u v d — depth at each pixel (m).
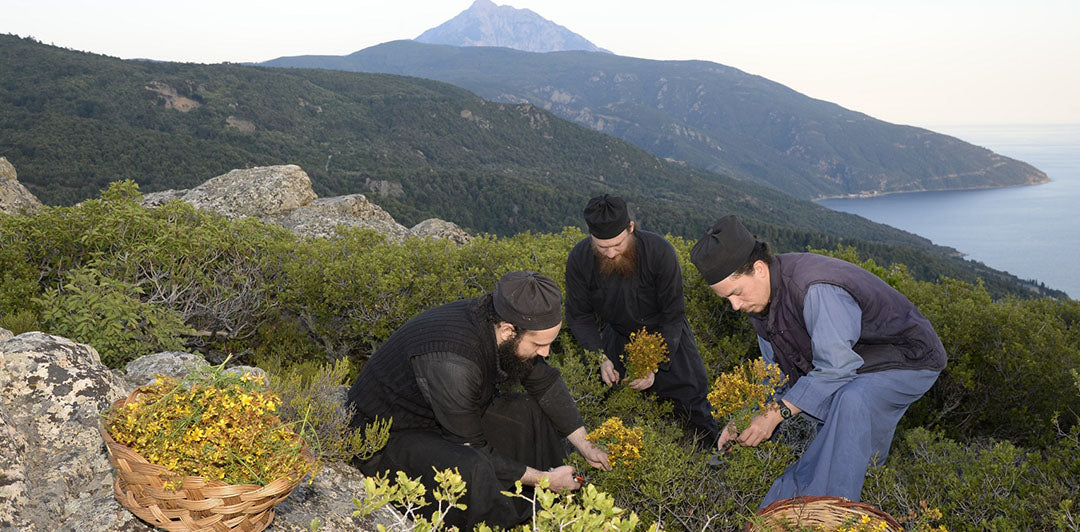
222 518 1.82
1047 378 5.03
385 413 2.90
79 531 1.91
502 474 2.80
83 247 5.17
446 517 2.73
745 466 2.94
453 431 2.77
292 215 8.78
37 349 2.49
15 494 1.95
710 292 5.85
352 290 5.00
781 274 3.13
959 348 5.48
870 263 6.16
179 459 1.81
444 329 2.77
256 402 1.95
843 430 2.93
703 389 4.68
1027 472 3.28
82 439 2.33
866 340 3.09
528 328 2.64
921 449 3.67
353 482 2.72
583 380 4.25
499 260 5.57
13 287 4.59
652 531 1.87
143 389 2.03
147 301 4.99
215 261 5.36
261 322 5.35
